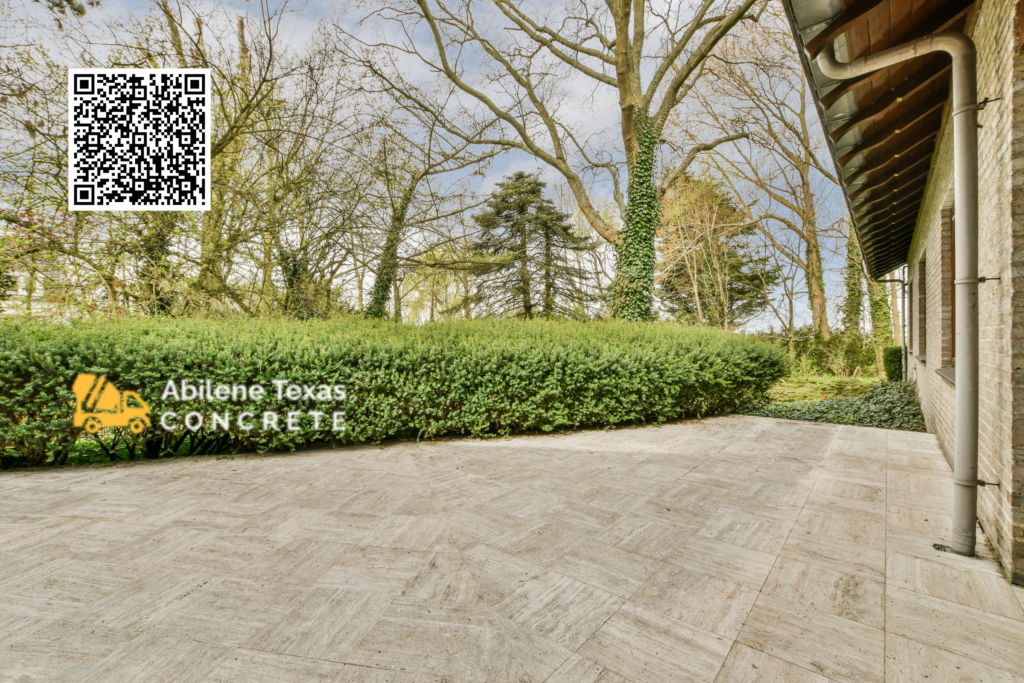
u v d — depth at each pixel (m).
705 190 20.31
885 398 9.37
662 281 22.11
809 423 7.45
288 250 9.06
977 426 2.70
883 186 5.38
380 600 2.22
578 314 22.70
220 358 4.89
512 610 2.15
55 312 7.13
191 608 2.15
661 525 3.16
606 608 2.17
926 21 3.12
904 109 3.90
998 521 2.65
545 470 4.50
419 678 1.71
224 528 3.06
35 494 3.74
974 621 2.07
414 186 10.55
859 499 3.69
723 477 4.29
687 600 2.24
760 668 1.77
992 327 2.78
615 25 14.55
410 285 16.59
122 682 1.68
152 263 7.85
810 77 3.24
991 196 2.80
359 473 4.36
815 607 2.18
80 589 2.31
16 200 7.14
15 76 7.21
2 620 2.05
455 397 5.81
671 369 7.21
